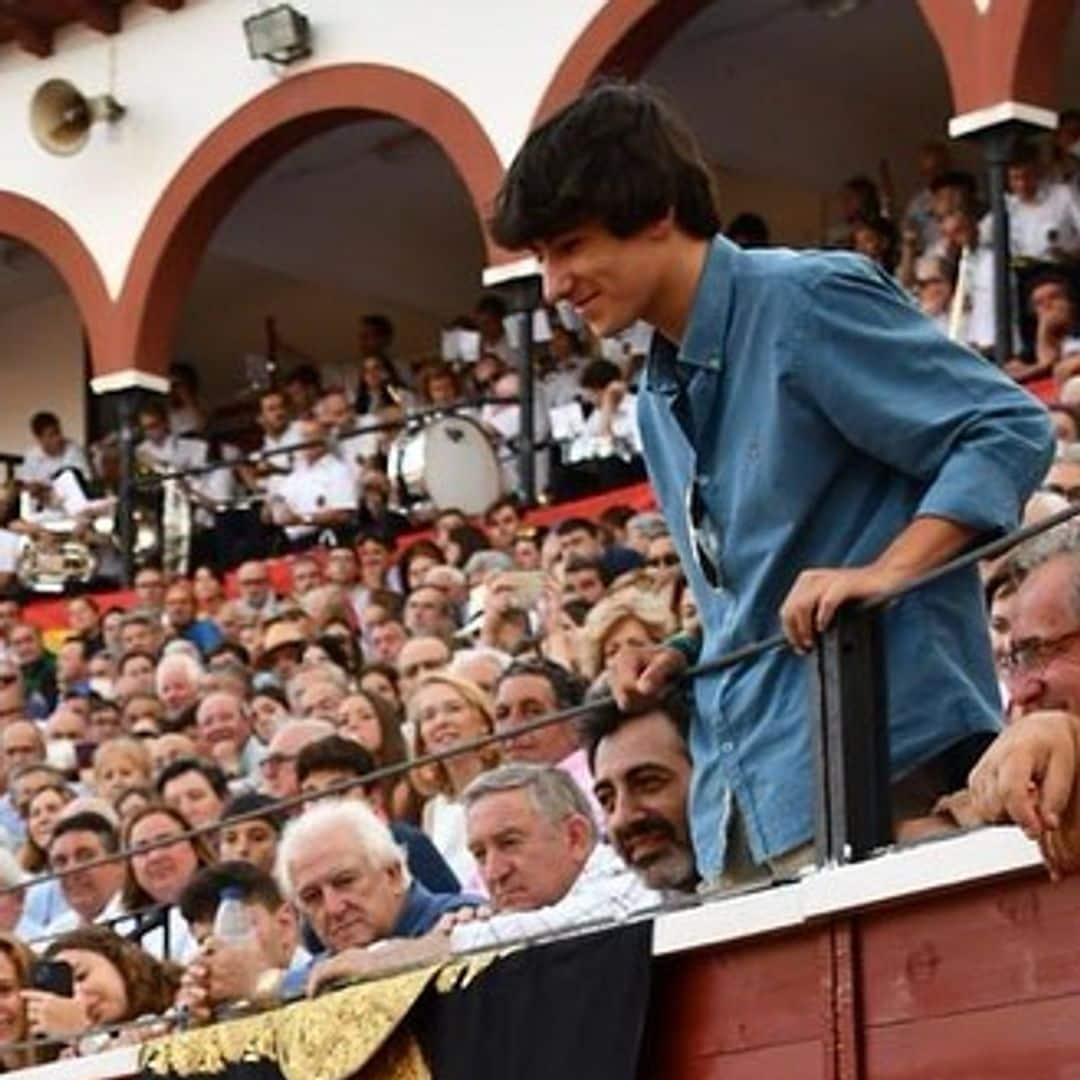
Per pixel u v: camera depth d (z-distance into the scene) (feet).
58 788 60.44
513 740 39.09
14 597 100.94
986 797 24.00
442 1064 28.76
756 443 26.37
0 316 125.29
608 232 26.27
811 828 26.61
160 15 104.32
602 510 85.51
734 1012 26.89
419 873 38.58
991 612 29.12
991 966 24.82
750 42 103.50
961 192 86.28
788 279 26.21
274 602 84.89
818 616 25.62
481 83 95.45
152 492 101.35
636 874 30.48
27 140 107.14
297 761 44.24
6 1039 38.50
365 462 95.14
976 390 25.71
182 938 41.93
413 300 119.96
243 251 116.88
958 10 84.64
